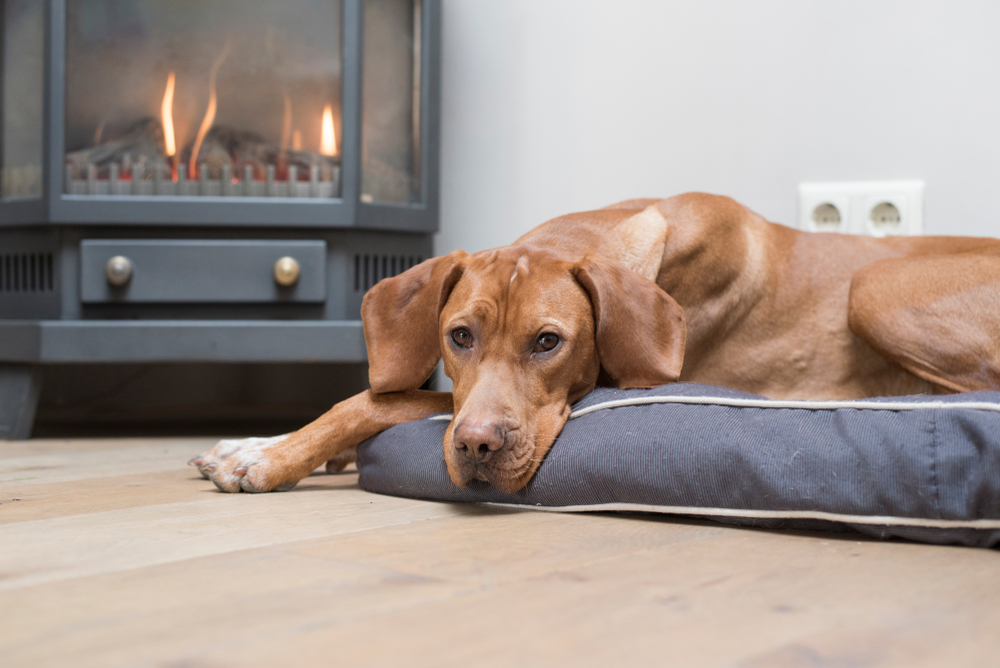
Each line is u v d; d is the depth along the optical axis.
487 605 0.83
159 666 0.68
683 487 1.21
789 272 1.84
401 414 1.55
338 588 0.89
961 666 0.68
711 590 0.88
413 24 2.69
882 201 2.37
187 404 3.35
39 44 2.50
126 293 2.41
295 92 2.55
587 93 2.75
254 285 2.45
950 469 1.07
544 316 1.35
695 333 1.76
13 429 2.40
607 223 1.69
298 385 3.32
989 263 1.62
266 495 1.48
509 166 2.87
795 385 1.84
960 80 2.29
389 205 2.57
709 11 2.58
